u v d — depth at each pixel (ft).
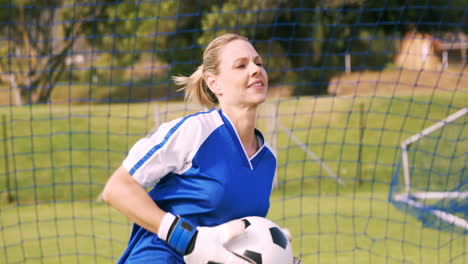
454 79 234.58
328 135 170.19
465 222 88.84
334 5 230.48
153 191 29.43
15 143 168.66
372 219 100.17
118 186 27.07
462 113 107.24
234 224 27.35
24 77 236.63
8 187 138.00
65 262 76.23
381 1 231.50
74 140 171.12
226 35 30.53
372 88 251.60
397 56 256.52
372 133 170.50
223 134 28.60
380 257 74.69
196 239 26.48
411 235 87.40
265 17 226.38
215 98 32.83
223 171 28.14
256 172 29.09
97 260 76.74
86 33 247.09
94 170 156.66
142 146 27.66
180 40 242.37
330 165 156.25
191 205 28.32
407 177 111.86
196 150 27.91
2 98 240.53
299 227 94.79
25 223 106.63
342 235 88.12
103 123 180.24
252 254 27.63
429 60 238.89
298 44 256.73
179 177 28.40
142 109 190.29
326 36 252.83
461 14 229.86
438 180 113.70
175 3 231.09
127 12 238.07
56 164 159.22
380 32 252.01
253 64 29.37
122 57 261.24
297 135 169.37
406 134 168.66
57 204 132.26
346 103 185.88
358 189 140.77
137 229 29.89
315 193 136.77
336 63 266.36
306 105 185.37
